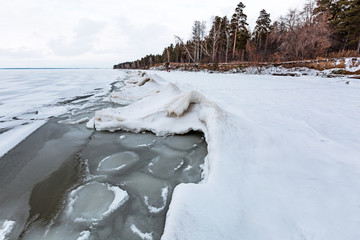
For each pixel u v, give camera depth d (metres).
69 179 3.19
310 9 27.91
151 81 11.99
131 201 2.64
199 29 35.91
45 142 4.64
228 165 2.65
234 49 32.25
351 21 19.75
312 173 2.40
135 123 5.17
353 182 2.18
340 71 15.05
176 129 4.84
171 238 1.56
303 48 21.16
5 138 4.86
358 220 1.65
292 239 1.54
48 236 2.13
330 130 3.94
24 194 2.82
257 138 3.41
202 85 11.13
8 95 11.28
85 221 2.32
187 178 3.12
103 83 18.98
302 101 6.84
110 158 3.86
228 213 1.83
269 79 15.05
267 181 2.30
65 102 9.39
